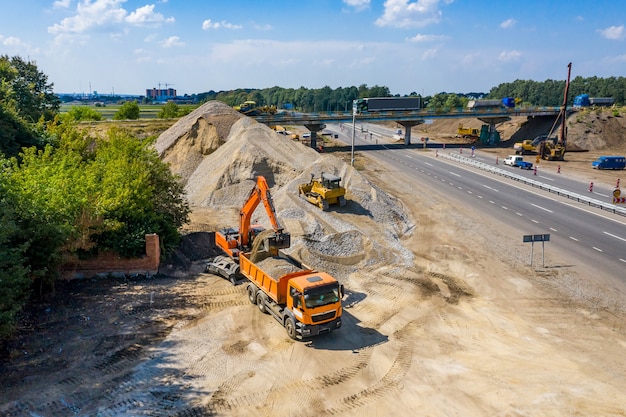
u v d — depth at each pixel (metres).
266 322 19.19
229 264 23.33
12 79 52.94
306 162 41.66
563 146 72.94
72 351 16.53
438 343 18.02
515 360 16.89
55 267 20.19
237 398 14.30
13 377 14.87
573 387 15.27
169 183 27.41
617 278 24.80
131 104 98.25
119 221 23.28
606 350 17.70
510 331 19.09
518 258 27.84
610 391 15.08
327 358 16.73
